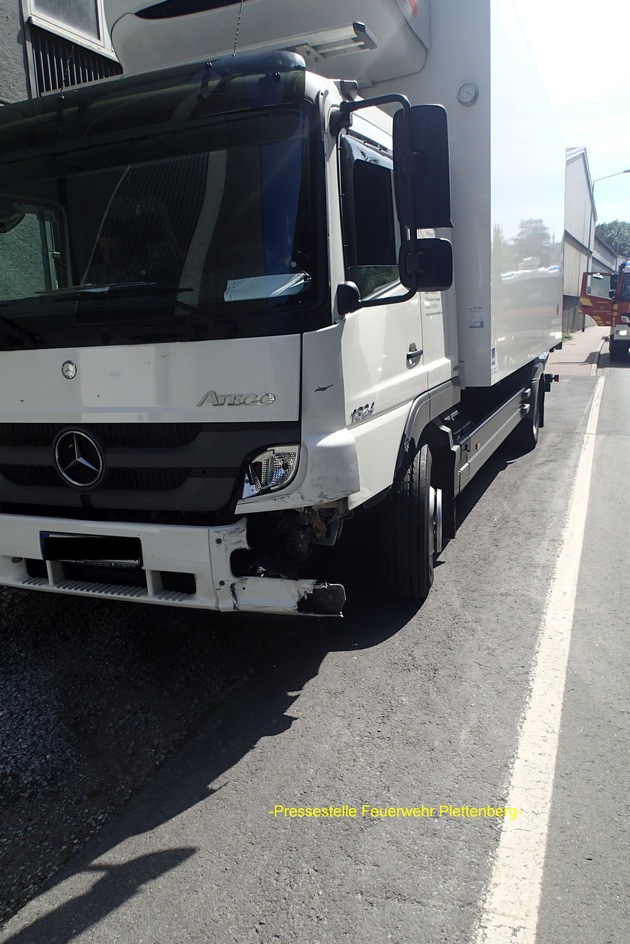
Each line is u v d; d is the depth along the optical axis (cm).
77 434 341
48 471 356
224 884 252
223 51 443
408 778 304
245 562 330
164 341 319
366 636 430
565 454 915
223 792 300
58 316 337
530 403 890
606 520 639
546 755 315
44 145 347
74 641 424
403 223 321
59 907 246
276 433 311
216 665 402
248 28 427
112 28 450
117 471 338
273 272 311
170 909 243
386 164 387
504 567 534
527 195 690
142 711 359
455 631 433
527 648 410
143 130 331
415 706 356
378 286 371
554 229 951
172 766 319
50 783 308
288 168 312
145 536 333
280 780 306
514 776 302
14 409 353
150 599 340
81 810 293
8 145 354
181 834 277
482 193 515
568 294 3616
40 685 380
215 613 458
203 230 321
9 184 355
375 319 364
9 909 246
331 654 411
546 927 229
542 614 453
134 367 325
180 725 348
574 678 377
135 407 328
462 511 679
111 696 372
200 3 417
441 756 317
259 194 315
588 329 4397
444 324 502
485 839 268
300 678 387
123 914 242
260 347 308
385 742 329
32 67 749
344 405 322
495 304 547
